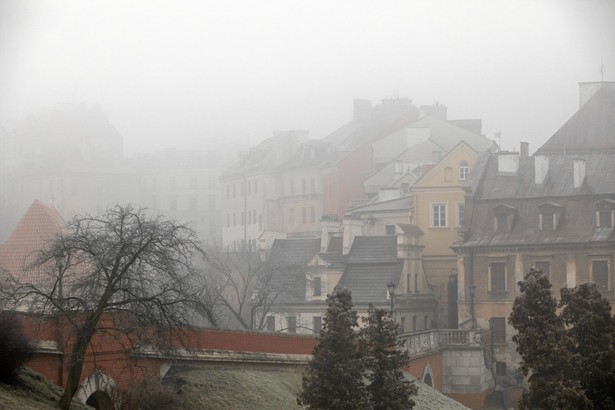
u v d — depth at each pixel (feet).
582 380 336.49
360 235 634.43
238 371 343.87
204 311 294.87
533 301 335.88
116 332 280.51
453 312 616.80
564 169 597.52
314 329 598.34
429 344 492.13
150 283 276.62
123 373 294.46
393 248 609.42
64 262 298.97
